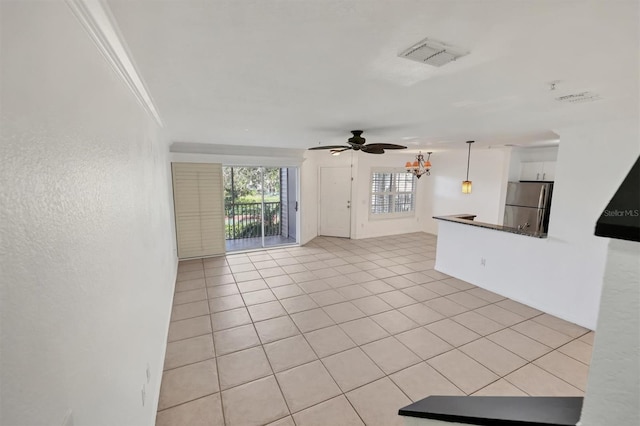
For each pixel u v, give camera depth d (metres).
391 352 2.72
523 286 3.75
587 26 1.11
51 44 0.73
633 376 0.38
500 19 1.07
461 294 4.04
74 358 0.80
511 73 1.62
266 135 4.14
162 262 2.83
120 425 1.20
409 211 8.16
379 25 1.12
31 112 0.64
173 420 1.96
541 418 0.60
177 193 5.29
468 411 0.70
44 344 0.66
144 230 1.89
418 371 2.46
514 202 5.98
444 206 7.53
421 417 0.78
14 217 0.57
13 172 0.57
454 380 2.36
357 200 7.32
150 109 2.27
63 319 0.75
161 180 3.26
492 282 4.14
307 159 6.76
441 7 1.00
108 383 1.07
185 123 3.18
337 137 4.31
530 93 1.98
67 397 0.76
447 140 4.64
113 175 1.22
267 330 3.07
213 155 5.44
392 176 7.83
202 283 4.38
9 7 0.57
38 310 0.64
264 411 2.05
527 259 3.69
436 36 1.21
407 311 3.53
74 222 0.83
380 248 6.50
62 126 0.78
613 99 2.09
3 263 0.53
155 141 2.78
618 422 0.40
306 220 6.88
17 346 0.57
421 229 8.25
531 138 4.32
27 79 0.62
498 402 0.70
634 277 0.37
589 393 0.43
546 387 2.29
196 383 2.30
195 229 5.51
